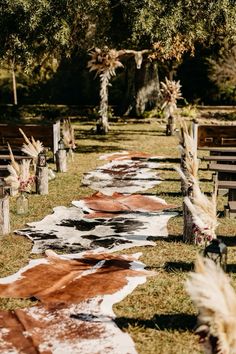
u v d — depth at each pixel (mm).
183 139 7590
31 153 11109
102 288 6027
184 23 16125
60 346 4812
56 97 32688
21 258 7051
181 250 7340
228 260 6895
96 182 11797
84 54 30766
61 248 7457
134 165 13867
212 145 13250
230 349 3982
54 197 10367
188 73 31375
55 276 6395
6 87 32562
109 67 19625
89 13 16922
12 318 5355
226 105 30984
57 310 5527
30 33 15992
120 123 23641
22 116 27016
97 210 9477
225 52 27406
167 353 4715
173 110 19547
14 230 8250
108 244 7629
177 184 11602
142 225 8562
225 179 11195
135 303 5695
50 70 32469
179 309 5555
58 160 12828
